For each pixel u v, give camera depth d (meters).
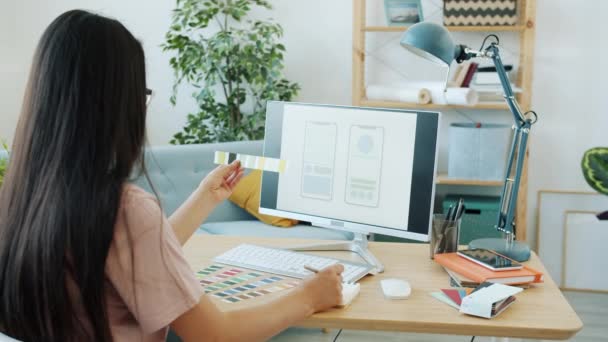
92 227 0.98
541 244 3.81
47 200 0.98
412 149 1.71
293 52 4.07
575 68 3.74
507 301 1.44
